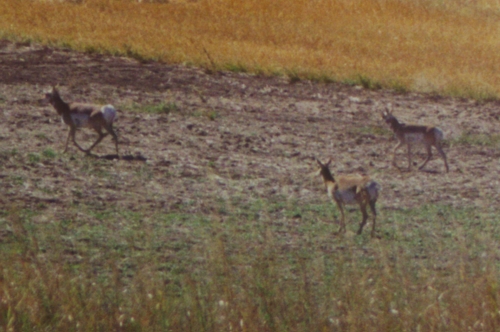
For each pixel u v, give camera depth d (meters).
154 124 67.44
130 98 77.69
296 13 150.75
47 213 39.75
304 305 25.89
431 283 28.58
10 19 114.75
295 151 63.22
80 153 54.34
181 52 102.50
